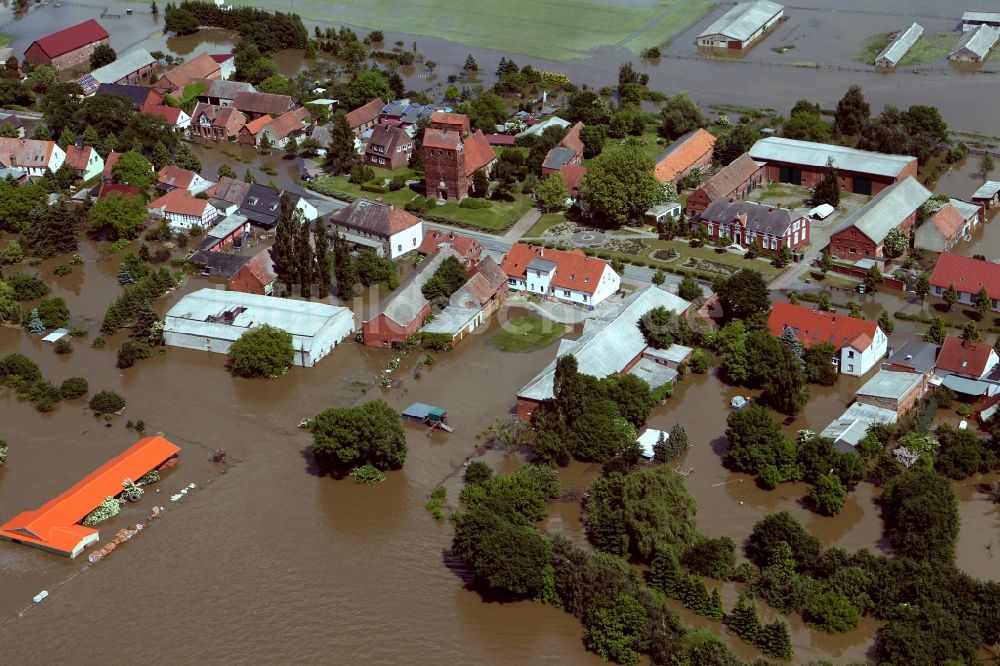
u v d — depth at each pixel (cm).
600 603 14425
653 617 14188
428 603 15212
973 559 15350
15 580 15975
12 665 14488
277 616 15088
